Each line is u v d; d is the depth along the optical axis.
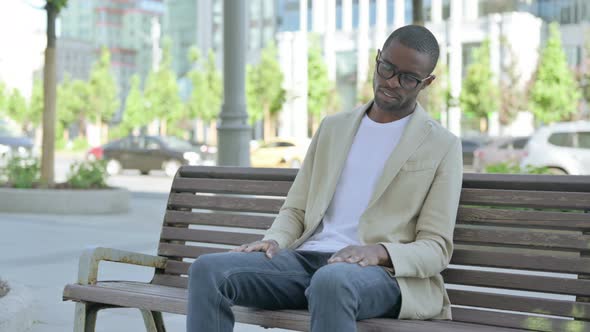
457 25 43.81
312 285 2.22
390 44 2.57
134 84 55.56
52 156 12.38
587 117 35.38
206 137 55.97
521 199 2.55
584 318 2.36
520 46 41.25
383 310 2.38
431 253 2.42
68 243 7.98
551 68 35.31
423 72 2.55
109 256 2.85
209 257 2.40
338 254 2.34
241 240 3.04
